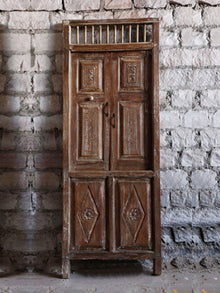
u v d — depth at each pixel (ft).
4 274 8.50
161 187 9.19
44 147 9.27
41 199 9.25
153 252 8.09
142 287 7.51
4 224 9.21
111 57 8.46
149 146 8.36
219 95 9.21
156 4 9.23
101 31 9.10
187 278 7.98
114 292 7.27
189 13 9.23
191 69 9.23
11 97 9.27
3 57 9.27
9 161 9.24
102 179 8.27
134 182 8.23
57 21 9.25
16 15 9.30
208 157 9.23
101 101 8.44
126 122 8.39
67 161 8.25
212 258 8.98
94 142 8.39
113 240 8.13
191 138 9.22
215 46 9.24
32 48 9.29
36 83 9.28
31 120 9.27
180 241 9.11
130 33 8.50
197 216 9.18
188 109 9.23
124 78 8.44
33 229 9.23
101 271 8.48
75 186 8.25
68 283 7.80
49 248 9.22
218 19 9.24
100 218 8.21
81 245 8.18
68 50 8.40
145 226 8.16
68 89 8.33
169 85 9.22
